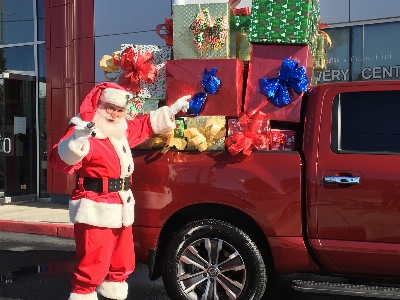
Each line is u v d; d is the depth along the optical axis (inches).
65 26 388.5
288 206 143.6
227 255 150.6
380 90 145.0
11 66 435.5
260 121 148.6
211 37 158.2
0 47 437.4
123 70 170.1
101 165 136.4
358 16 317.4
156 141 155.3
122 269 146.3
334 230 140.2
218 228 148.7
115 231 142.3
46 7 395.5
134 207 154.1
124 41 372.8
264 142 148.5
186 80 157.8
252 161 147.8
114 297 145.6
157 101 165.6
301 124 152.7
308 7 152.2
